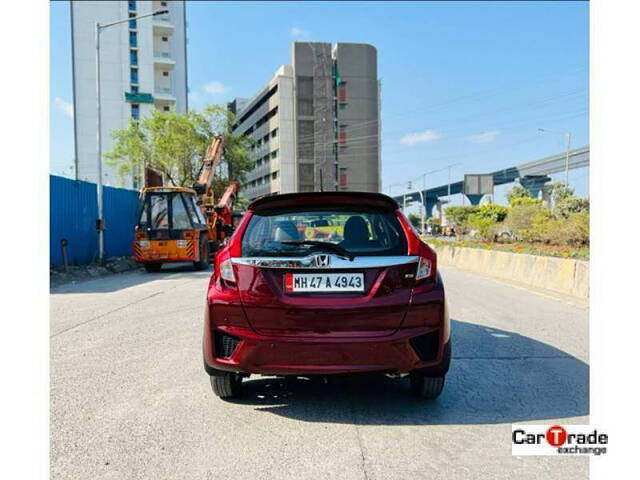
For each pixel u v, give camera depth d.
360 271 3.69
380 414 3.99
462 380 4.78
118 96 70.38
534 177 78.69
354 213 4.04
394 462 3.21
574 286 10.55
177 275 15.68
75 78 69.31
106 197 19.81
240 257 3.82
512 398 4.31
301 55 81.94
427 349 3.77
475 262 16.75
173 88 76.88
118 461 3.23
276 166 84.38
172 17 76.75
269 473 3.07
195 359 5.54
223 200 22.42
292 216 4.08
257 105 95.06
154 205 16.94
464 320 7.68
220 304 3.78
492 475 3.06
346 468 3.13
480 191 50.94
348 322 3.63
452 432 3.66
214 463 3.20
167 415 3.97
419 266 3.77
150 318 7.90
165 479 3.01
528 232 19.59
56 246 16.19
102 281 13.77
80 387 4.61
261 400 4.31
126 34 70.81
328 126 82.19
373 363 3.62
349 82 82.31
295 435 3.61
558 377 4.85
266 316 3.68
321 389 4.59
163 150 35.81
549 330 6.95
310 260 3.68
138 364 5.35
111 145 69.81
